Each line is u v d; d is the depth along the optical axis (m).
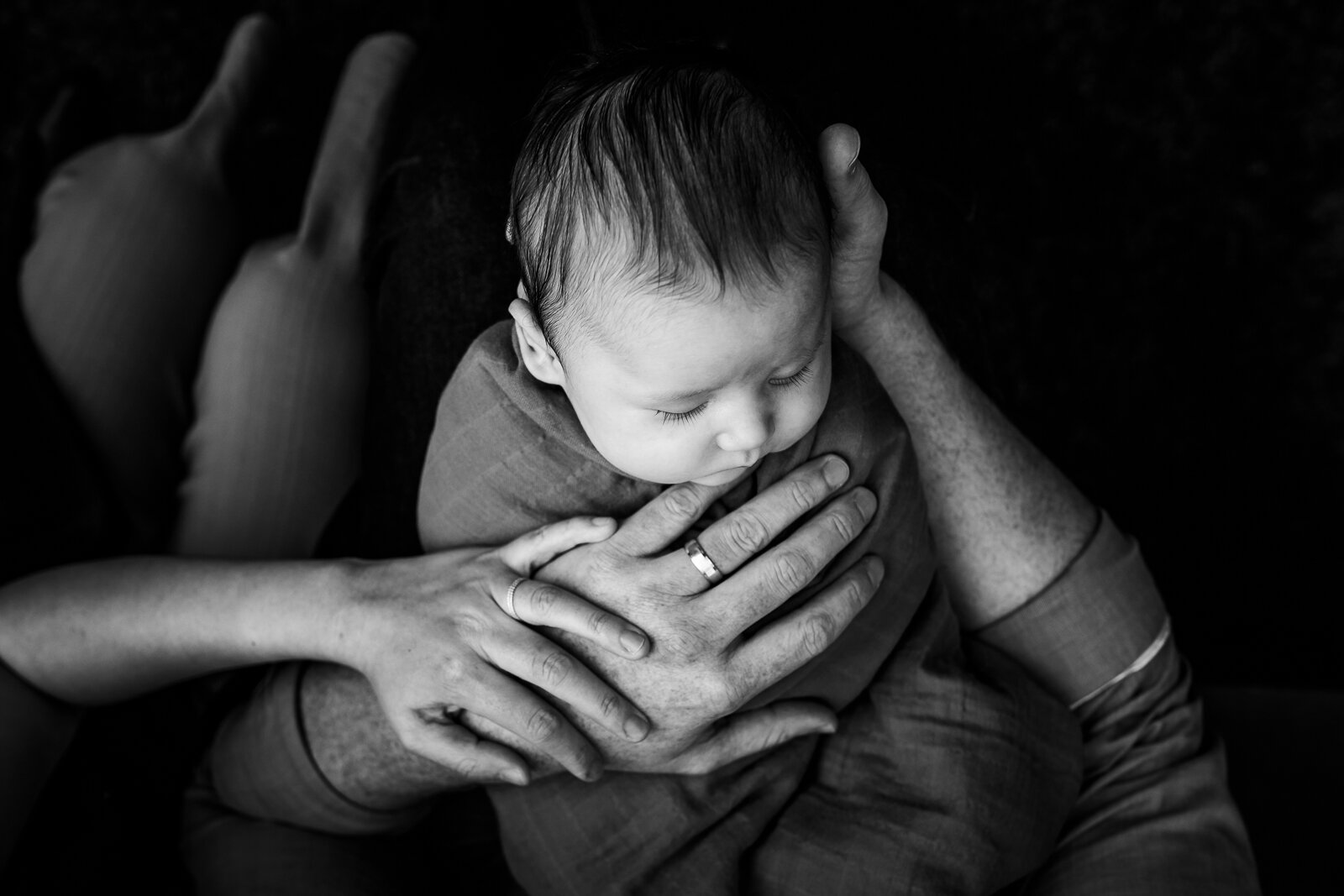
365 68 1.76
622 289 0.81
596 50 0.98
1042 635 1.17
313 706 1.10
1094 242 2.04
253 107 1.78
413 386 1.28
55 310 1.41
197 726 1.28
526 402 0.97
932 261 1.30
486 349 1.00
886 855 1.02
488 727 1.02
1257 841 1.24
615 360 0.83
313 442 1.46
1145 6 2.10
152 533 1.43
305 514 1.43
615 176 0.81
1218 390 1.97
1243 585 1.86
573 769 0.99
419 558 1.08
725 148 0.81
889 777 1.07
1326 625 1.83
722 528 0.96
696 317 0.80
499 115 1.32
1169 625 1.23
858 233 0.94
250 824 1.17
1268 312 2.00
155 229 1.52
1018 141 2.06
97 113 1.77
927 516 1.09
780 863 1.05
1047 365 1.99
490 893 1.20
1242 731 1.34
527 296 0.92
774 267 0.80
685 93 0.82
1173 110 2.07
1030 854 1.07
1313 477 1.92
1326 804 1.25
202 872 1.15
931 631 1.10
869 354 1.12
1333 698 1.37
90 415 1.39
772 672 0.98
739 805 1.06
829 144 0.85
